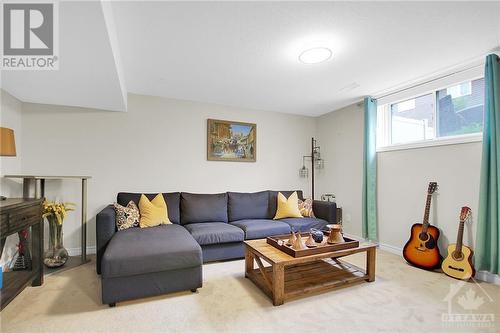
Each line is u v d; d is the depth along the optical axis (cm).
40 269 224
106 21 145
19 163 285
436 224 282
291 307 191
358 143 388
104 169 327
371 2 164
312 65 259
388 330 164
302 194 433
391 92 335
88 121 320
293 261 200
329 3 166
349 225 401
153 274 200
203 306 192
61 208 273
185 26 191
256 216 372
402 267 273
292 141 458
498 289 219
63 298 201
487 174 230
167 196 332
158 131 358
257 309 188
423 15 178
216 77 292
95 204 321
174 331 162
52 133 304
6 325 165
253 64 257
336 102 390
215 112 396
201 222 334
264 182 432
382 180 347
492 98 227
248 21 185
